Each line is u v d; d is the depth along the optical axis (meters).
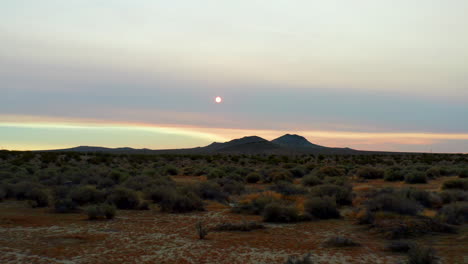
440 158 92.00
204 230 17.02
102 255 14.04
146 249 14.95
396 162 84.06
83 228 19.14
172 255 14.03
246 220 21.55
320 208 21.77
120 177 40.38
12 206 25.98
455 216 19.12
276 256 13.75
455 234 16.42
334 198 23.55
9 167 52.19
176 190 30.12
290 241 16.16
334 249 14.63
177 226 19.81
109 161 73.56
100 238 16.89
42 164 62.91
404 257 13.31
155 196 28.80
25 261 13.23
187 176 53.50
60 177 38.00
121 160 84.12
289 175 46.72
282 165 70.94
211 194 30.19
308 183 38.00
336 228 18.86
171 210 24.89
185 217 22.64
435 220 17.81
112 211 22.08
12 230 18.38
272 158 98.25
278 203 23.03
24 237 16.94
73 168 53.91
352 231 18.02
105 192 28.20
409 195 24.55
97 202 27.11
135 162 79.19
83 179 38.38
